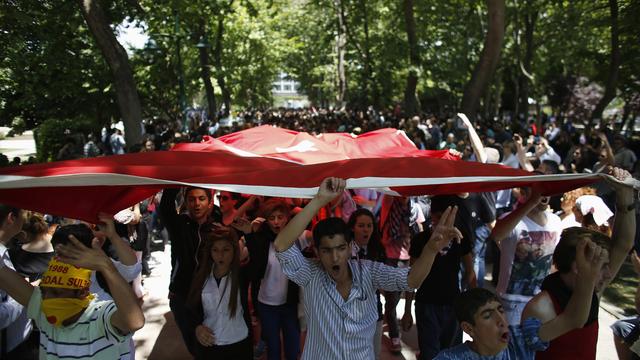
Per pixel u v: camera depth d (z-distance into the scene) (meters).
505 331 2.58
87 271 2.66
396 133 6.34
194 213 4.64
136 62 22.05
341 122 23.91
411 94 22.75
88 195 2.82
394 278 3.00
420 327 4.39
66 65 15.27
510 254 4.34
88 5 12.16
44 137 18.91
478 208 5.86
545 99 44.16
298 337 4.48
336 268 2.95
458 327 4.45
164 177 2.87
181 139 12.84
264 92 53.50
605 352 5.25
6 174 2.66
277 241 2.83
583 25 25.08
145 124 21.97
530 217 4.32
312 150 5.75
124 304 2.45
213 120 25.20
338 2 28.39
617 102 47.25
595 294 3.07
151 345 5.63
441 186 3.92
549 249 4.29
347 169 3.04
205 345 3.91
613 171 3.19
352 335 2.97
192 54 26.30
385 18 27.86
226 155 3.59
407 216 5.81
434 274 4.33
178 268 4.29
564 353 3.02
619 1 20.28
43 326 2.70
